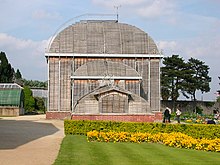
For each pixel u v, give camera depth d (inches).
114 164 762.2
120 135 1206.3
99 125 1439.5
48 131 1603.1
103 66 2657.5
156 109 2810.0
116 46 2864.2
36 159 807.1
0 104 3410.4
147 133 1277.1
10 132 1469.0
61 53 2785.4
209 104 4160.9
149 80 2834.6
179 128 1393.9
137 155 893.8
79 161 783.7
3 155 847.1
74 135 1396.4
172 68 4375.0
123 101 2240.4
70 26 2920.8
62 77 2780.5
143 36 2920.8
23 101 3722.9
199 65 4510.3
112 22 3009.4
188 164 789.9
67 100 2760.8
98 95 2224.4
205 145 1076.5
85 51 2824.8
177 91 4318.4
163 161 816.3
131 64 2847.0
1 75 4658.0
